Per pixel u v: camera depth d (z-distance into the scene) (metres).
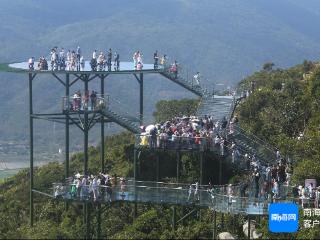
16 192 81.12
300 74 96.25
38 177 86.38
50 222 62.34
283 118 74.75
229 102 72.00
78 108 64.25
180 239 50.34
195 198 51.66
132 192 53.09
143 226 55.25
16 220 67.56
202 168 58.41
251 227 53.28
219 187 53.81
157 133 58.97
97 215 55.72
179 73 73.38
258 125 74.38
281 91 83.56
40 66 65.56
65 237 46.28
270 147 64.56
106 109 64.69
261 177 53.22
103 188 53.00
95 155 89.31
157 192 52.75
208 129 60.28
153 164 70.50
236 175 63.47
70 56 65.94
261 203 48.12
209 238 50.62
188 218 58.44
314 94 77.00
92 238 54.72
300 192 49.72
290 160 61.88
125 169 75.12
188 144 58.09
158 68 70.31
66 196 53.84
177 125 61.28
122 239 50.72
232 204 48.59
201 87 74.25
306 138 64.19
